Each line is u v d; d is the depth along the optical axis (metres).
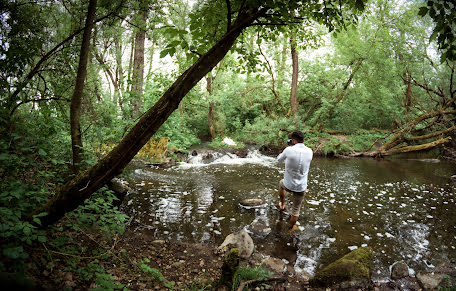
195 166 8.74
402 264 3.11
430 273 2.98
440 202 5.45
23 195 2.18
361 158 11.34
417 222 4.44
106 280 2.20
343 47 12.38
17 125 2.51
